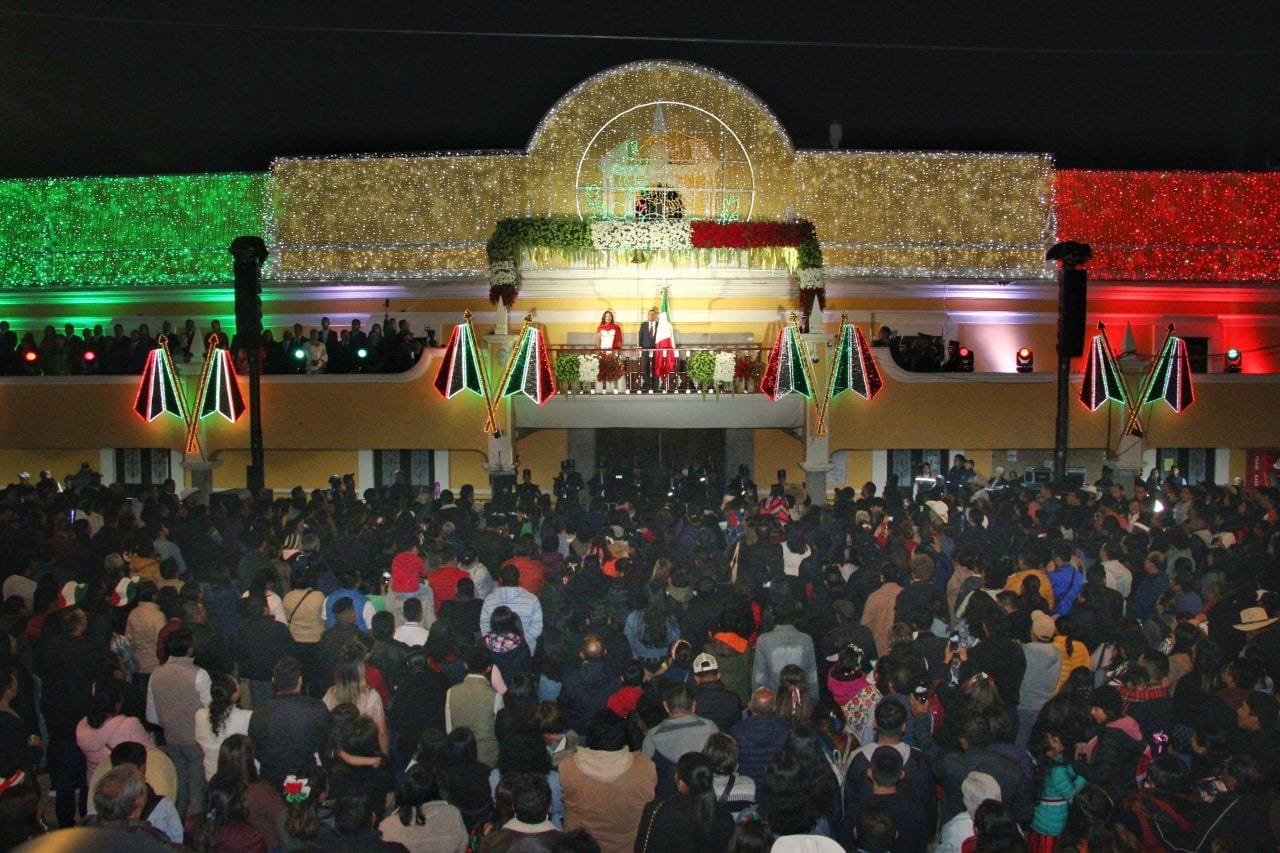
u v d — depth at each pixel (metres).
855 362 21.97
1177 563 10.70
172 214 27.52
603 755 6.52
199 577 12.84
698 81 26.20
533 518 16.22
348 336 23.95
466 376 21.28
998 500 16.00
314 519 14.25
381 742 7.53
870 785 6.47
